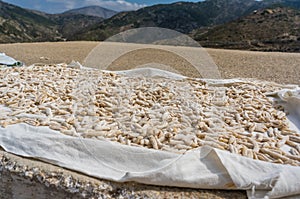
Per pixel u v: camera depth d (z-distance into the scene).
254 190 1.62
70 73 4.02
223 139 2.12
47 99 2.84
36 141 2.02
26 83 3.36
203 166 1.75
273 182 1.62
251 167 1.74
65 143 1.98
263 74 5.66
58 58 7.45
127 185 1.67
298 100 2.76
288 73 5.76
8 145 2.03
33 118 2.41
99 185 1.66
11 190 1.86
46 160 1.88
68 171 1.78
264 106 2.90
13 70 4.11
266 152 1.99
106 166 1.81
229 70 6.05
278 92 3.17
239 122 2.49
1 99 2.81
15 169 1.82
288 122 2.59
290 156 1.96
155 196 1.59
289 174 1.67
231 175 1.66
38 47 10.09
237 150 1.97
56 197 1.73
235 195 1.63
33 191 1.79
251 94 3.28
